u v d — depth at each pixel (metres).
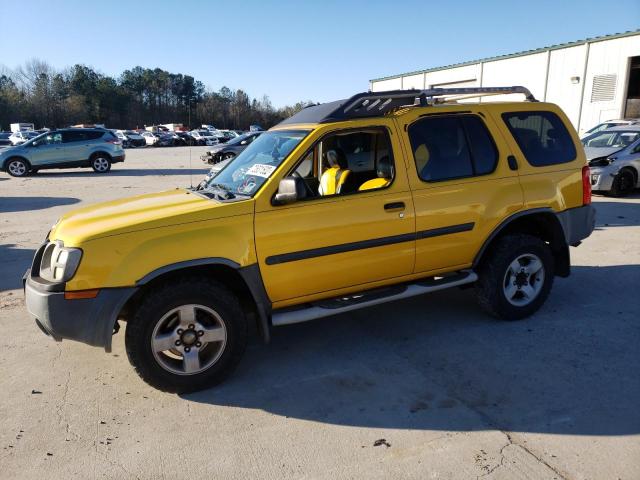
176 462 2.94
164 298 3.51
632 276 6.11
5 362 4.21
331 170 4.64
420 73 32.16
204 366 3.71
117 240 3.45
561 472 2.76
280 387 3.78
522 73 25.50
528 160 4.77
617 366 3.94
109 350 3.49
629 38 20.77
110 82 97.31
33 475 2.85
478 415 3.33
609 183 11.77
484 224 4.54
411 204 4.21
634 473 2.74
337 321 4.99
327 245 3.93
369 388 3.73
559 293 5.59
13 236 8.88
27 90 88.19
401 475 2.78
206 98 105.06
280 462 2.92
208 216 3.62
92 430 3.27
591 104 22.61
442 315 5.06
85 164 20.67
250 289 3.73
